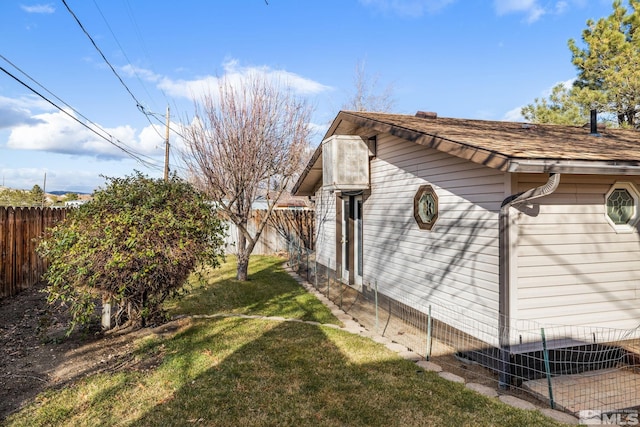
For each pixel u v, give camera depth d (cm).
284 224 1705
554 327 452
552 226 453
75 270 522
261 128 1015
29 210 899
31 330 603
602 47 1438
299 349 527
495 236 459
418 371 460
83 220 537
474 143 455
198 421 344
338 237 1045
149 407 367
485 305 474
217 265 630
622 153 463
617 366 473
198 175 1098
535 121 1662
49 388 404
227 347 531
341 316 717
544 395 397
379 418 351
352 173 800
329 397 390
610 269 477
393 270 725
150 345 535
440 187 575
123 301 590
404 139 636
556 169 390
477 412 362
